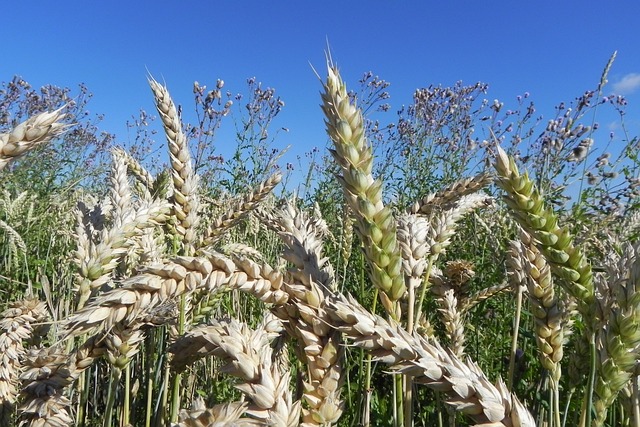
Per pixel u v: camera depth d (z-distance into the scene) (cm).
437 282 435
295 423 146
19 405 228
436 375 149
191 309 374
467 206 432
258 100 1079
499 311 602
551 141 680
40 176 1181
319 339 173
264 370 148
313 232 248
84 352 234
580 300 230
